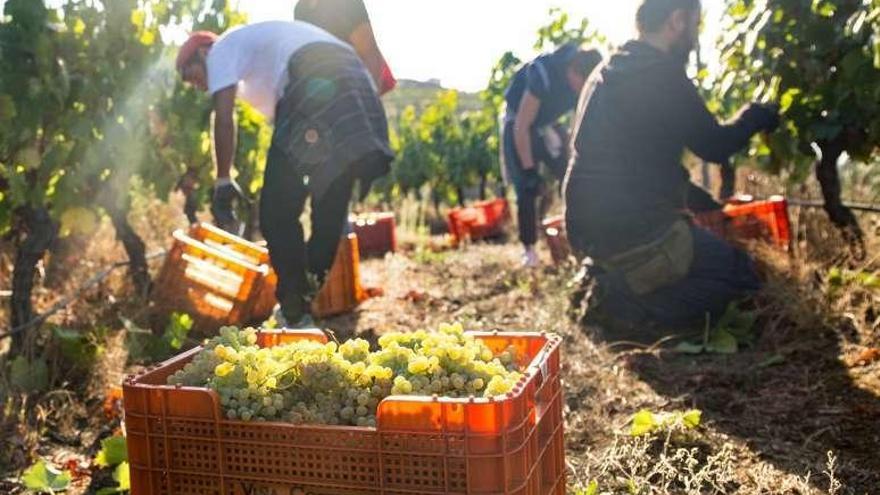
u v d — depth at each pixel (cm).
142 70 518
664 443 292
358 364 192
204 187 627
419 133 1630
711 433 301
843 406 314
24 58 425
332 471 177
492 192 1912
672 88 413
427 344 205
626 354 403
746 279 432
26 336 406
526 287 550
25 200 422
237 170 693
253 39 412
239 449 183
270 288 482
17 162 419
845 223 492
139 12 506
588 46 595
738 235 499
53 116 450
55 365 382
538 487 189
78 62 470
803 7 457
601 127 430
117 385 372
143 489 192
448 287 601
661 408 331
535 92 596
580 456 289
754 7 492
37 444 310
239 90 425
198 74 451
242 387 190
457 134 1603
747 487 260
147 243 652
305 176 393
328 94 393
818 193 592
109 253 591
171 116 567
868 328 382
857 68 429
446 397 175
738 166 681
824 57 456
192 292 462
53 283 557
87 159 466
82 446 316
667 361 394
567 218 450
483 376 196
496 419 166
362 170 400
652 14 416
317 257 410
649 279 426
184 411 186
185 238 464
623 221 425
